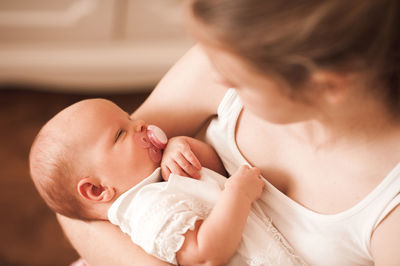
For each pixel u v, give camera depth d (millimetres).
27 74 2455
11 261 1966
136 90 2572
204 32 583
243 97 660
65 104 2506
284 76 595
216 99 953
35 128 2393
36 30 2330
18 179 2217
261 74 597
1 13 2260
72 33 2354
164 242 840
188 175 935
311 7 547
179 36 2404
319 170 814
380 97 698
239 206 834
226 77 637
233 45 574
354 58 583
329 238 816
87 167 961
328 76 595
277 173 872
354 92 659
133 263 870
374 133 737
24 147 2318
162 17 2340
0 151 2299
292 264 846
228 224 827
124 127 986
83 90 2559
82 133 965
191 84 972
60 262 1969
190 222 847
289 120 682
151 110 1026
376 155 749
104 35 2373
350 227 787
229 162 949
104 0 2275
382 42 585
